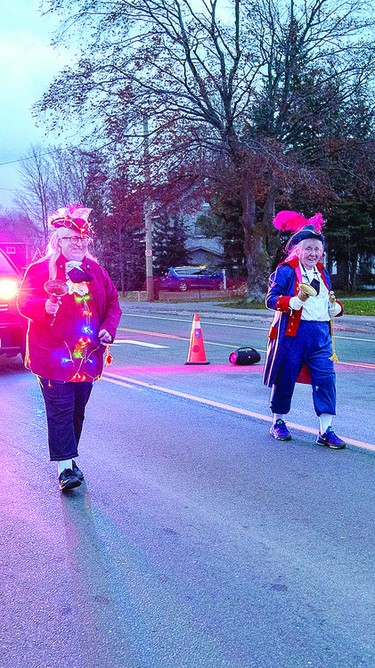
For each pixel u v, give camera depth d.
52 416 4.74
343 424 6.67
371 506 4.46
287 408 6.10
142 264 49.72
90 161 23.61
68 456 4.76
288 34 22.58
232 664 2.75
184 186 24.20
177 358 11.65
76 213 4.71
